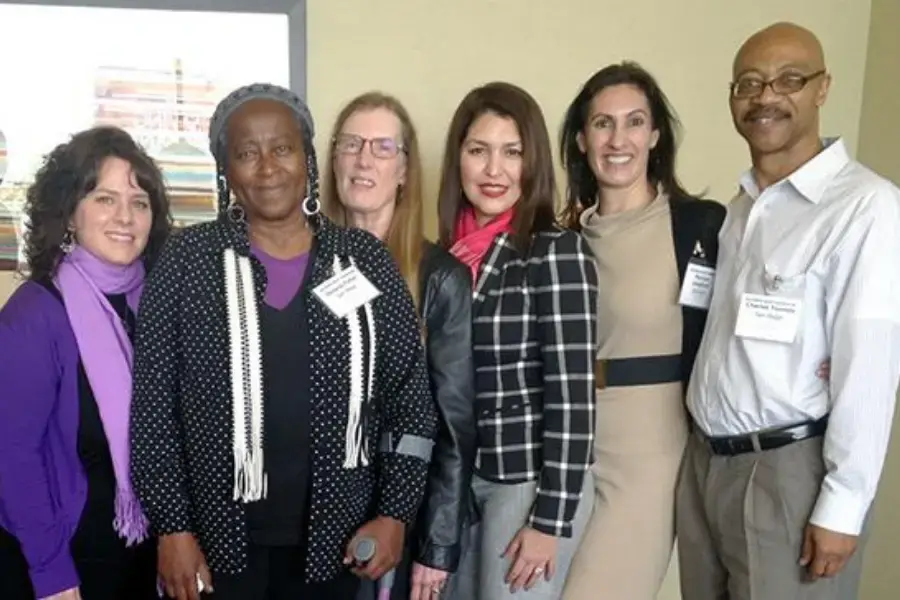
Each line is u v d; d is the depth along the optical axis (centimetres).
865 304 145
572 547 172
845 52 262
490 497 169
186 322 138
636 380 181
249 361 137
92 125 243
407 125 181
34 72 240
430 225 253
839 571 152
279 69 245
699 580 181
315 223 150
